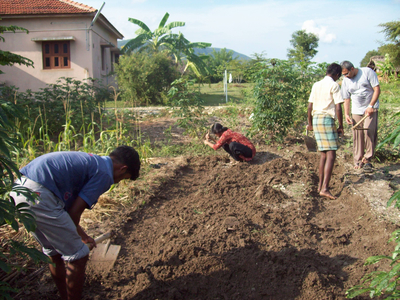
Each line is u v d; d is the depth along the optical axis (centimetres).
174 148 723
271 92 707
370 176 521
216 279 302
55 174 233
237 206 448
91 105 820
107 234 312
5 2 1594
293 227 394
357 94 533
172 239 361
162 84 1426
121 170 257
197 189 517
